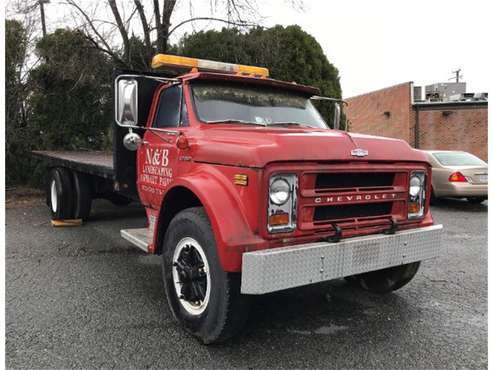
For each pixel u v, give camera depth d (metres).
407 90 24.88
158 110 4.79
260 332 3.70
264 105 4.62
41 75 12.20
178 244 3.66
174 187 3.69
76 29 11.04
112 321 3.88
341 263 3.26
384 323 3.89
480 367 3.17
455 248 6.64
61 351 3.34
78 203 7.71
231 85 4.59
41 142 12.40
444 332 3.72
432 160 10.98
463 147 24.42
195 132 4.05
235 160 3.26
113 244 6.64
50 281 4.95
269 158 3.06
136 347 3.41
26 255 6.02
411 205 3.89
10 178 12.44
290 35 11.88
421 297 4.55
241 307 3.20
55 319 3.91
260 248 3.07
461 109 24.28
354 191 3.47
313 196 3.25
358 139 3.60
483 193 10.43
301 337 3.61
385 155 3.61
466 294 4.64
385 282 4.51
